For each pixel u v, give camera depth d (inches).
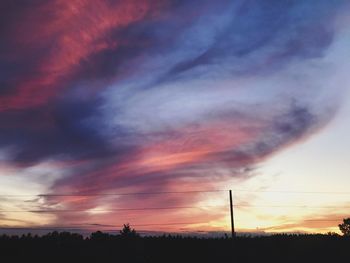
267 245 2564.0
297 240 2625.5
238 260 2319.1
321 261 2235.5
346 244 2504.9
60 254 2450.8
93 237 2731.3
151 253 2492.6
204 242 2642.7
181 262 2332.7
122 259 2400.3
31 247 2546.8
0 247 2481.5
